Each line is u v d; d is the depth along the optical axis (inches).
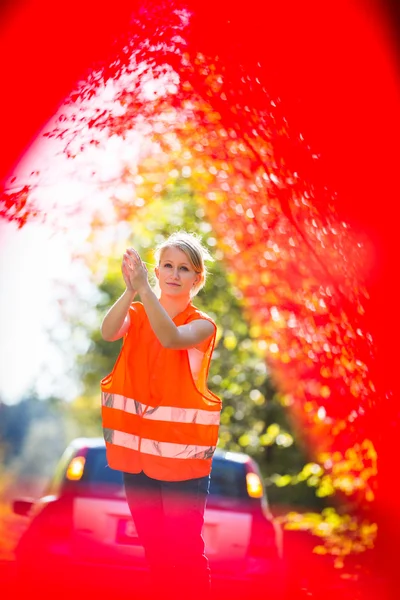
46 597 457.1
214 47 443.2
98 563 463.2
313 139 426.0
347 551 698.2
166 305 316.5
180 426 301.9
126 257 297.6
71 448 530.6
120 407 306.2
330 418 569.0
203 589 301.1
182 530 301.1
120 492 478.9
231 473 512.4
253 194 580.1
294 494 1185.4
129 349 309.0
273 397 1150.3
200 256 319.3
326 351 531.5
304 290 550.9
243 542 483.5
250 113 470.3
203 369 310.7
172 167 629.3
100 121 467.5
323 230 459.5
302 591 569.0
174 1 427.2
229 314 1143.0
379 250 421.7
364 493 581.9
